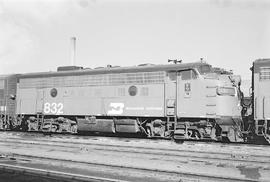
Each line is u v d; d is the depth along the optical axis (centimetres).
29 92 2638
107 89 2273
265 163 1286
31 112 2609
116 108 2228
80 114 2370
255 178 1077
